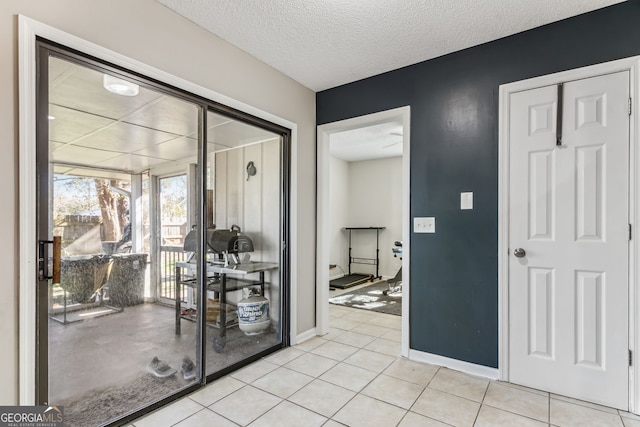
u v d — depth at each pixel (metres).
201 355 2.21
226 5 1.94
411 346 2.66
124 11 1.75
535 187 2.18
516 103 2.26
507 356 2.26
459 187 2.47
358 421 1.79
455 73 2.50
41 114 1.47
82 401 1.70
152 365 2.04
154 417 1.82
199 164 2.22
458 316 2.46
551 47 2.14
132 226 1.94
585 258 2.02
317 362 2.58
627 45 1.92
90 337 1.74
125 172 1.90
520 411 1.89
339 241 6.85
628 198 1.90
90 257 1.73
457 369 2.45
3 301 1.35
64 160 1.59
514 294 2.25
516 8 1.98
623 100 1.92
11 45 1.37
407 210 2.69
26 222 1.41
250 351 2.67
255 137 2.73
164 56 1.94
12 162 1.37
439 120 2.57
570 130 2.07
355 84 3.02
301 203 3.07
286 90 2.90
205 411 1.89
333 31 2.21
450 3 1.92
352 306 4.36
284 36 2.28
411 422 1.78
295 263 2.97
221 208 2.49
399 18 2.07
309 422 1.78
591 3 1.93
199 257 2.24
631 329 1.89
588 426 1.75
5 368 1.36
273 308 2.95
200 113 2.20
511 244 2.26
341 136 5.05
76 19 1.56
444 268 2.52
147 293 2.03
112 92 1.78
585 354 2.01
